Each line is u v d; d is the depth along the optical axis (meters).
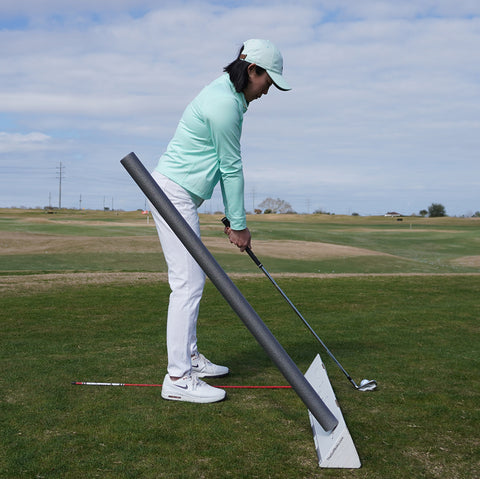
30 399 2.63
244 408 2.54
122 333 4.38
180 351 2.66
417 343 3.98
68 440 2.13
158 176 2.83
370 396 2.71
